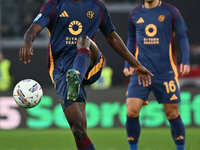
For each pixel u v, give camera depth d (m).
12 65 73.06
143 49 26.12
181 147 25.83
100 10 17.75
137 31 26.42
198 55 70.75
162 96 25.84
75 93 15.51
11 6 76.00
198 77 64.12
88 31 17.58
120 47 18.44
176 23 26.14
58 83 17.23
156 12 26.12
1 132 40.41
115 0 76.38
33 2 76.81
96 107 42.19
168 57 25.98
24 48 15.73
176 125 25.66
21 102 16.69
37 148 30.94
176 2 79.00
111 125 42.12
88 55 16.50
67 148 31.03
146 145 32.19
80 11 17.42
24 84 16.80
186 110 41.44
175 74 26.09
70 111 16.50
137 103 25.36
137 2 76.62
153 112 41.84
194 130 40.38
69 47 17.33
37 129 42.03
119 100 42.16
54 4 17.23
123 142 33.75
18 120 42.03
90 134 38.41
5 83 60.25
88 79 17.61
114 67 73.44
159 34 25.94
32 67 73.00
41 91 17.03
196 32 79.06
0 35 74.25
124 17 75.75
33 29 16.30
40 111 42.06
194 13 79.12
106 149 30.20
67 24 17.30
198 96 41.38
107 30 18.19
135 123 25.53
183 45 26.50
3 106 42.03
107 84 58.34
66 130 41.72
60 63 17.39
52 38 17.45
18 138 36.31
